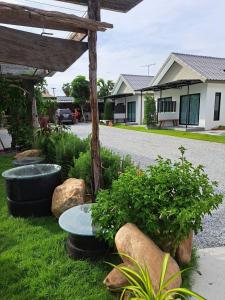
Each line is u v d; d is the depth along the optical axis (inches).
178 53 692.7
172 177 92.1
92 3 126.0
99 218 94.7
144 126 735.1
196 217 80.7
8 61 118.2
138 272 76.0
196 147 372.5
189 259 98.8
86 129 705.0
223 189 191.0
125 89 938.1
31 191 140.9
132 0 131.3
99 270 96.7
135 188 89.7
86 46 132.7
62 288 88.4
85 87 1102.4
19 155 240.2
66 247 111.7
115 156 170.4
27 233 126.3
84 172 156.7
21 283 91.0
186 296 83.5
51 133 276.5
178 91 681.0
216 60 727.1
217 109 602.2
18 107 347.9
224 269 98.3
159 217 85.2
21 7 104.9
